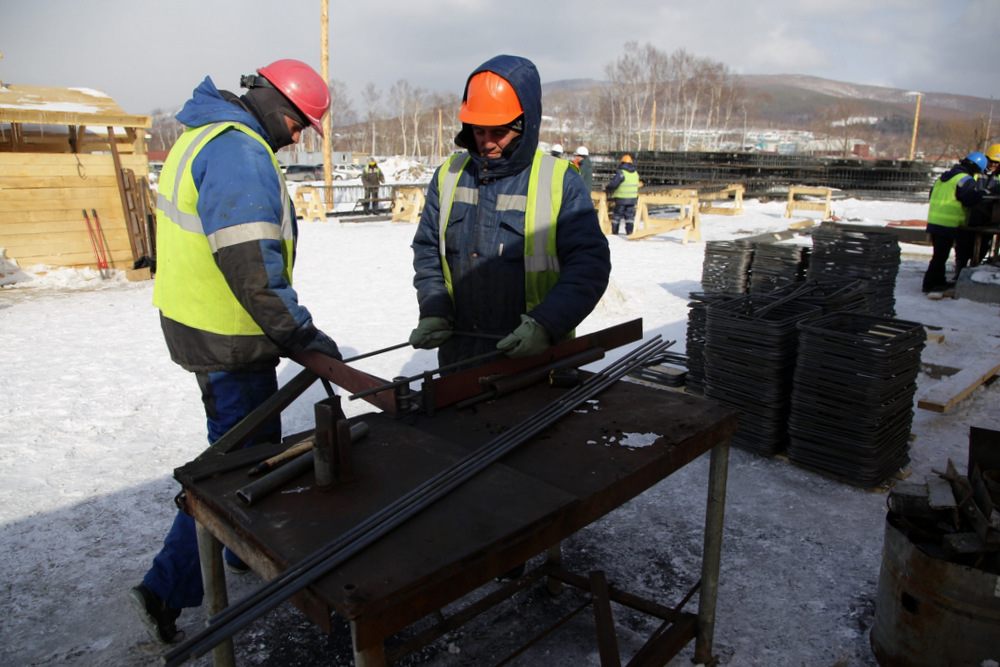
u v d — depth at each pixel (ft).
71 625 7.68
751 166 73.51
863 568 8.65
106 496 10.55
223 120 6.68
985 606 5.87
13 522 9.76
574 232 7.13
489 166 7.38
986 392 14.85
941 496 6.64
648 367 15.29
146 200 30.89
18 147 30.71
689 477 11.17
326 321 21.31
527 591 8.35
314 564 3.91
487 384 6.72
